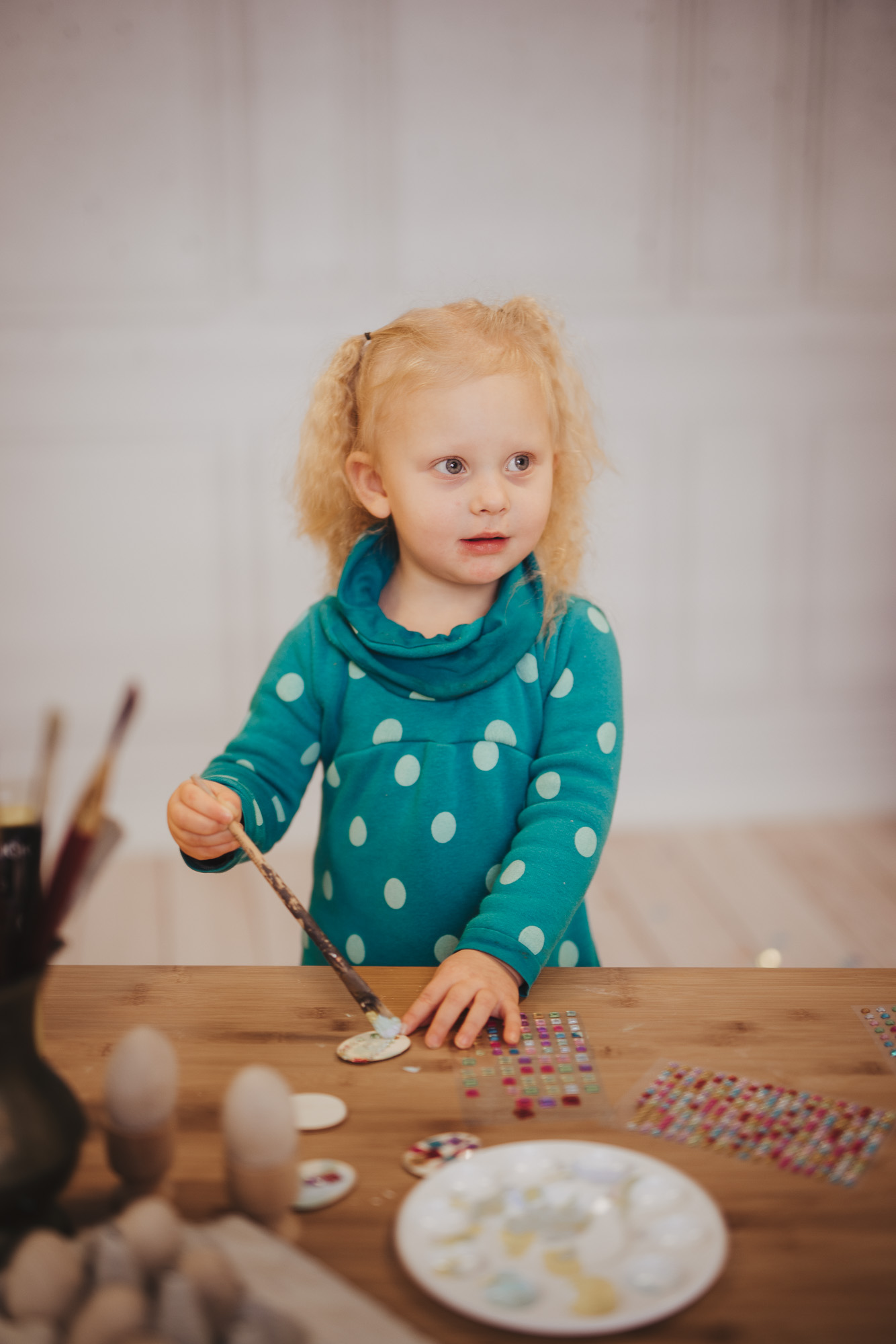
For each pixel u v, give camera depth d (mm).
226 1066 645
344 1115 591
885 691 2658
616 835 2559
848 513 2576
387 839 929
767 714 2641
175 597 2457
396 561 987
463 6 2314
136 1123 515
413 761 923
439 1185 525
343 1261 494
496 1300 462
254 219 2348
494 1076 635
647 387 2484
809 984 740
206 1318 413
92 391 2371
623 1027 689
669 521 2539
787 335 2492
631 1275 476
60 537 2414
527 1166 541
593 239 2426
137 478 2408
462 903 920
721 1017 698
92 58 2258
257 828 876
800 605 2605
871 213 2469
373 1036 676
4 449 2371
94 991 735
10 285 2322
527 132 2373
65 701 2463
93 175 2299
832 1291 474
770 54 2383
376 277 2398
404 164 2361
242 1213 498
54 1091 505
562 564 993
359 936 948
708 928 2072
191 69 2281
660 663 2598
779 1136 578
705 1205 508
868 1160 558
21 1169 479
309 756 972
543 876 804
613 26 2346
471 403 833
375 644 926
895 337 2514
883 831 2568
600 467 2482
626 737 2611
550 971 768
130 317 2355
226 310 2371
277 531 2445
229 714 2510
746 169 2426
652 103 2381
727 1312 463
